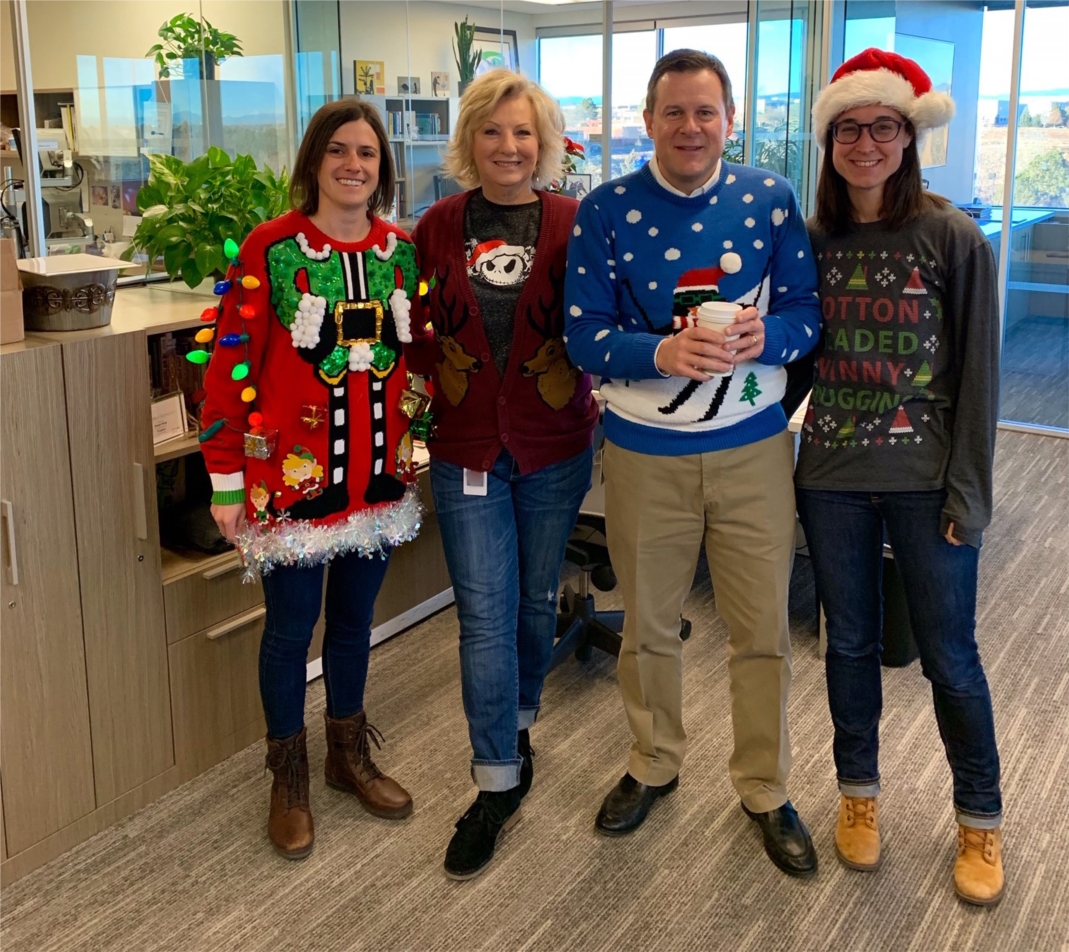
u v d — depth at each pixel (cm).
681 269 191
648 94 189
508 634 217
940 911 203
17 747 211
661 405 196
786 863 214
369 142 192
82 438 213
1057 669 304
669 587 213
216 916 204
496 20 545
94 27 333
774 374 197
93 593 221
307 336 193
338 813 238
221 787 248
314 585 216
